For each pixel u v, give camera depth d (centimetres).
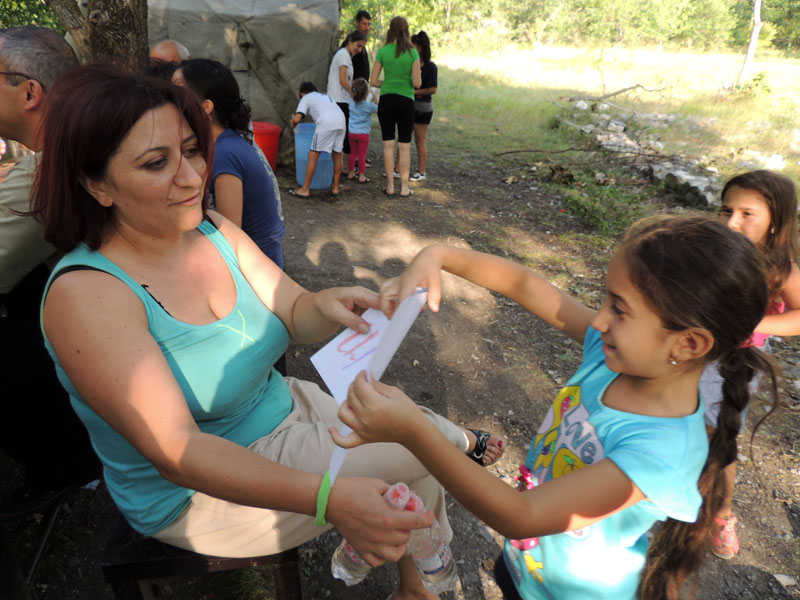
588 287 464
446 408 322
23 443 192
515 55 2848
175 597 210
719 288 101
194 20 641
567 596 137
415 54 613
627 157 834
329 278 457
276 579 170
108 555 160
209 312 155
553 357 377
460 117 1158
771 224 199
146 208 133
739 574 231
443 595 221
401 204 643
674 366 112
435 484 171
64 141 126
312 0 672
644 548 135
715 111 1239
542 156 880
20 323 186
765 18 3628
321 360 132
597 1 3844
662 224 113
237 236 176
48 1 295
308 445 161
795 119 1183
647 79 1781
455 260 147
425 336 387
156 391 121
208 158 151
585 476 110
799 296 204
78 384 125
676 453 111
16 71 174
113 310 128
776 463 289
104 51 301
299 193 636
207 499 151
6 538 163
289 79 688
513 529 105
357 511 116
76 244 138
